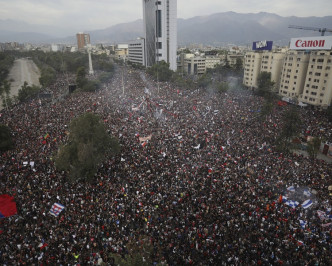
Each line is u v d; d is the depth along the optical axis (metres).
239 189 33.59
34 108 72.75
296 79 94.06
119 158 42.12
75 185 34.97
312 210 30.06
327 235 25.95
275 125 59.69
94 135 36.03
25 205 30.03
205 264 22.75
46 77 119.38
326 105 82.69
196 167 39.06
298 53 92.00
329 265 22.41
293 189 33.81
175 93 97.62
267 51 117.69
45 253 23.70
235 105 78.00
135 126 56.38
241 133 53.81
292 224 27.06
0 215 28.27
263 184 34.94
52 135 50.50
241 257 23.42
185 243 25.11
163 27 187.00
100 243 25.17
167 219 28.56
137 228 27.27
